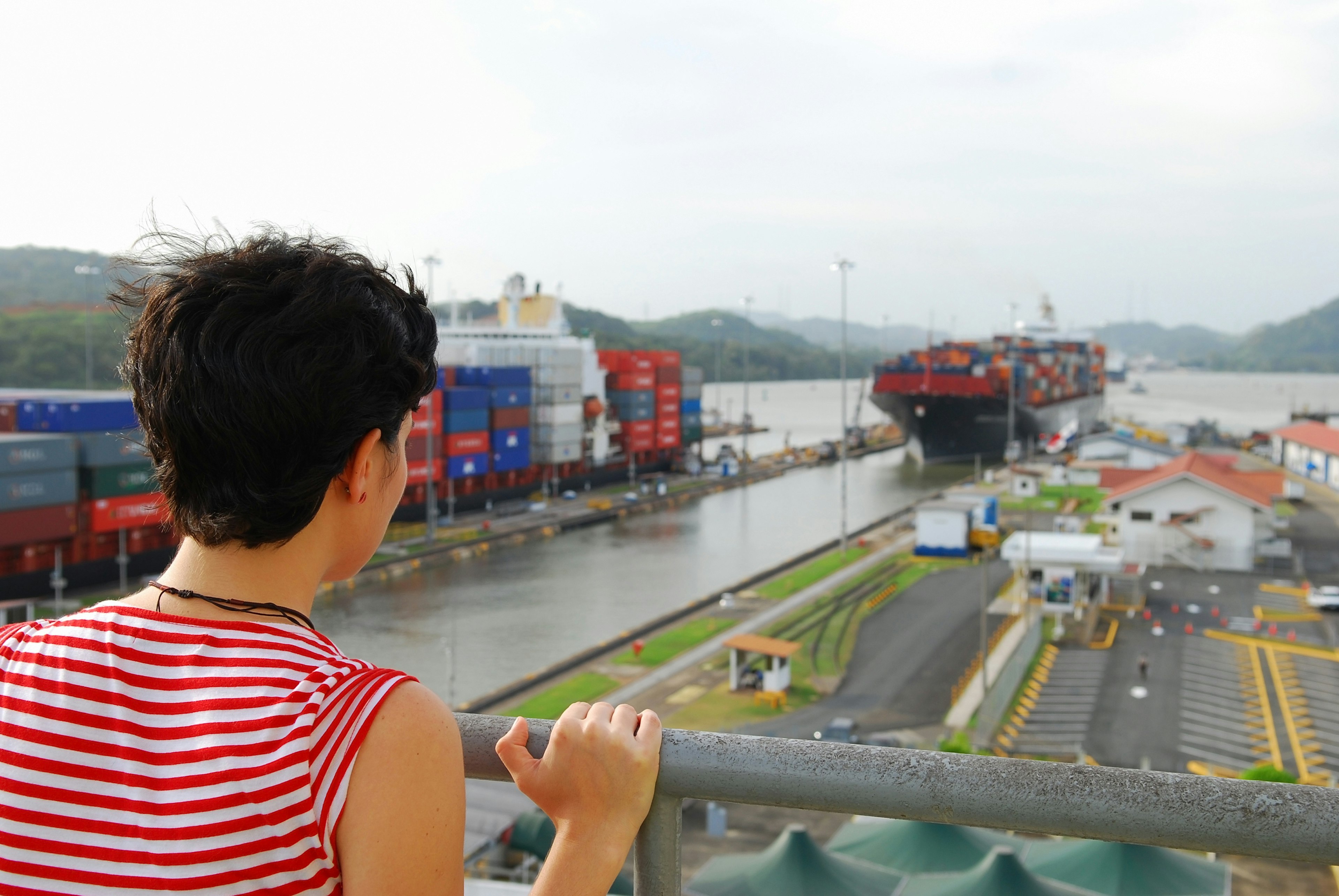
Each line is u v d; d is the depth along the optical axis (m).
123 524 38.50
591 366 72.88
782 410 190.62
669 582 42.44
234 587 1.02
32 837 0.88
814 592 39.12
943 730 23.23
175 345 0.97
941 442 85.38
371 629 34.66
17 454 34.91
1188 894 10.25
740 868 11.44
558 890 1.05
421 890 0.90
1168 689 25.67
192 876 0.86
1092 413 107.06
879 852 11.91
